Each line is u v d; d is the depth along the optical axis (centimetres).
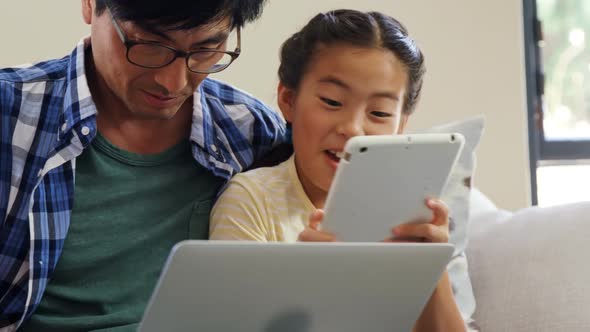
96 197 134
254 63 222
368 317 107
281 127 156
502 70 250
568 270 158
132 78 126
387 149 109
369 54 134
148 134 139
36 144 131
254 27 222
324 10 230
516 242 167
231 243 92
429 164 112
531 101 269
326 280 99
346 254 98
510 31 251
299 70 140
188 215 140
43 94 135
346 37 136
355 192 112
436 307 131
